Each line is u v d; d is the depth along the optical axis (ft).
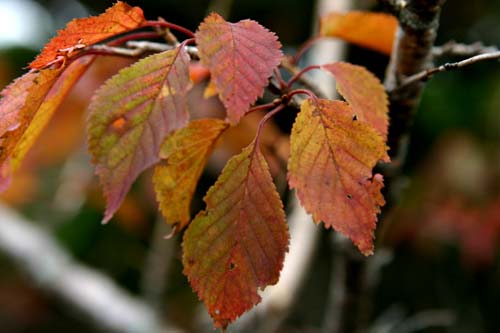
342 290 3.00
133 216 5.08
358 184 2.14
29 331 5.95
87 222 5.59
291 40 6.39
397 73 2.53
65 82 2.29
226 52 2.10
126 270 5.84
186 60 2.13
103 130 2.10
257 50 2.11
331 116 2.15
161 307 4.40
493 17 6.37
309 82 2.54
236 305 2.16
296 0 6.18
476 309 6.10
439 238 5.63
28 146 2.29
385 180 2.70
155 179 2.24
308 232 3.51
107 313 4.47
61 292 4.63
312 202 2.13
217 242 2.16
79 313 4.63
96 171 2.09
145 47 2.33
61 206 5.27
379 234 2.86
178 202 2.26
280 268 2.16
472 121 5.81
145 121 2.10
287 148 2.93
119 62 4.05
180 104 2.11
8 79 5.99
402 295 6.35
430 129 5.84
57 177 5.49
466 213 5.47
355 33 2.60
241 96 2.08
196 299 5.63
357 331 3.14
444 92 5.82
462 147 5.62
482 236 5.41
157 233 4.15
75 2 6.67
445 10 6.31
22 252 4.72
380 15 2.54
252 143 2.18
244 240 2.16
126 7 2.15
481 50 2.56
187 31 2.25
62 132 4.59
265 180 2.17
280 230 2.16
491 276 6.07
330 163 2.14
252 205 2.16
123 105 2.11
